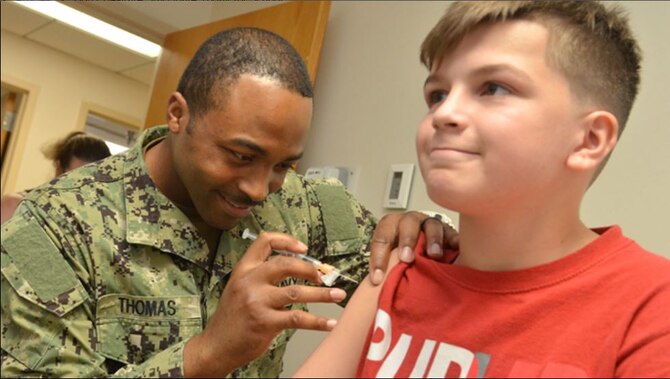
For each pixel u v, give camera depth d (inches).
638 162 43.7
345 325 26.2
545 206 22.3
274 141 34.3
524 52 21.4
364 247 46.4
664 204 41.7
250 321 29.2
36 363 34.1
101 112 168.7
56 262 36.0
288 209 45.9
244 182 35.4
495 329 22.1
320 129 70.7
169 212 40.0
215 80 34.5
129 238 38.2
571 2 22.7
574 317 21.4
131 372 32.7
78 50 156.6
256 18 75.9
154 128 45.3
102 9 93.0
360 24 69.5
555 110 21.3
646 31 45.3
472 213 22.3
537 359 20.8
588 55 22.4
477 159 21.2
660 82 43.9
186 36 88.9
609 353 20.3
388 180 60.6
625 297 21.5
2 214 90.4
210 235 42.4
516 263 23.4
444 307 24.0
